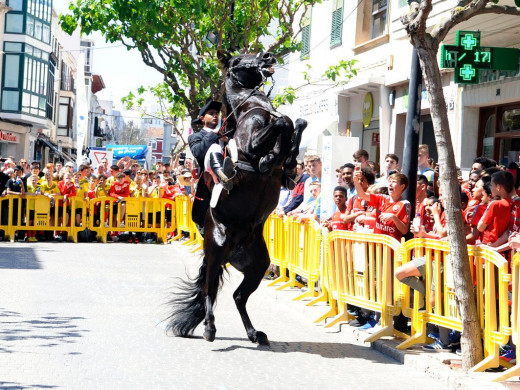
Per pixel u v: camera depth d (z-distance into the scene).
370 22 22.28
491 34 14.94
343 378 7.49
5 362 7.46
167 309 10.84
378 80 20.64
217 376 7.31
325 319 10.57
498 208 8.34
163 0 21.52
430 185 12.72
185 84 26.67
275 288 13.18
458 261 7.72
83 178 21.91
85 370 7.29
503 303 7.42
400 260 8.88
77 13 22.38
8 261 15.95
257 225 8.88
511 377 7.35
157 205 22.05
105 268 15.38
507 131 15.91
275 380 7.26
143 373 7.29
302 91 27.81
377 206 9.87
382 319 9.25
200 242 19.52
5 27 50.94
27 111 52.12
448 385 7.38
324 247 10.90
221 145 9.06
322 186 13.11
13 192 21.12
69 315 10.12
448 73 17.53
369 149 22.73
